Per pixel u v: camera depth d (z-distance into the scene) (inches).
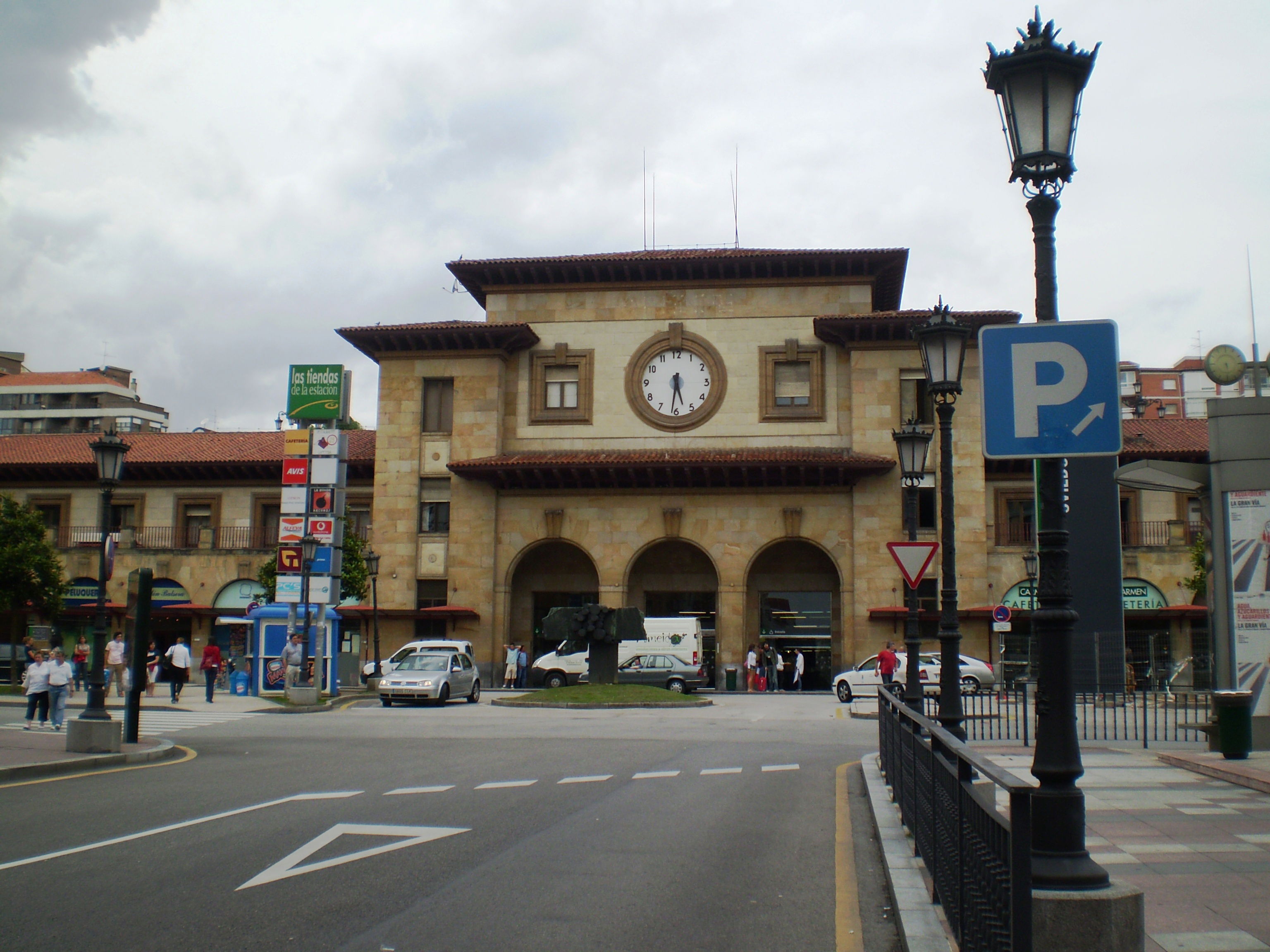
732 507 1772.9
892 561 1711.4
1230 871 346.0
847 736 907.4
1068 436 241.4
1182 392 3634.4
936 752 295.9
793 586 1844.2
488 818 464.4
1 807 488.7
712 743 842.8
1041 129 263.0
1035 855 214.4
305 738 861.2
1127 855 373.1
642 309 1856.5
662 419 1819.6
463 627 1775.3
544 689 1612.9
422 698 1307.8
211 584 1958.7
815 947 272.4
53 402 3973.9
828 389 1798.7
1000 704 948.0
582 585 1889.8
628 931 285.6
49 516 2065.7
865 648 1696.6
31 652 1619.1
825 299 1822.1
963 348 576.1
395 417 1845.5
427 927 285.7
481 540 1792.6
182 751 754.2
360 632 1822.1
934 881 299.7
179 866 358.9
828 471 1729.8
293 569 1409.9
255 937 274.4
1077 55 263.9
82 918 291.9
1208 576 740.0
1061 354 245.1
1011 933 183.2
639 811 490.9
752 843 414.6
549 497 1806.1
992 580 1747.0
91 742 686.5
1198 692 866.1
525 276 1865.2
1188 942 261.7
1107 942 202.5
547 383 1862.7
